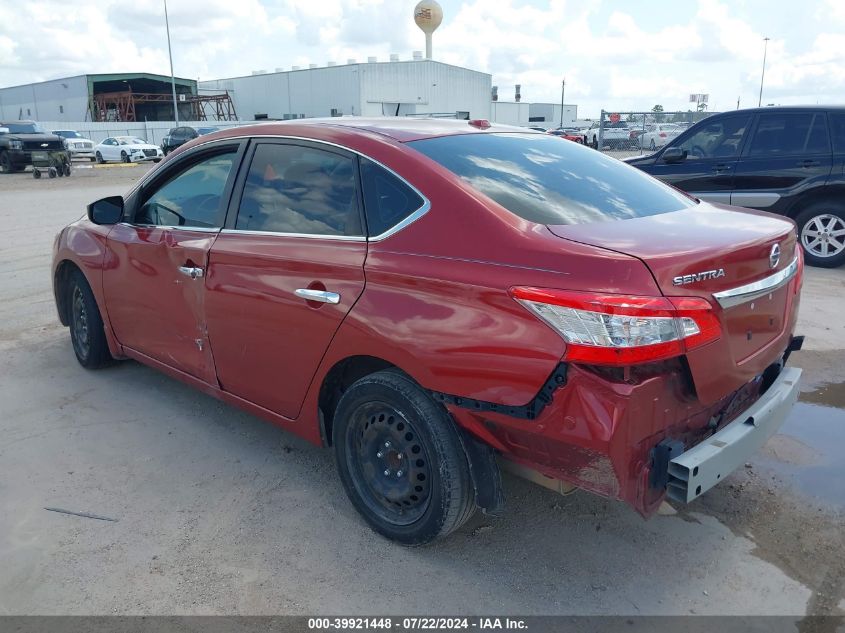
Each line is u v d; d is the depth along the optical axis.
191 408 4.53
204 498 3.49
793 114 8.30
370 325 2.87
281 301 3.25
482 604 2.75
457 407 2.67
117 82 61.69
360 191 3.09
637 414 2.36
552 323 2.39
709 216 3.20
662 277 2.35
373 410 3.04
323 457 3.90
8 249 10.26
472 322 2.58
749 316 2.75
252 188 3.58
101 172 30.03
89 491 3.55
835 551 3.06
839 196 8.16
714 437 2.65
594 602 2.76
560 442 2.45
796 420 4.32
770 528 3.23
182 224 3.96
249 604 2.75
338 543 3.13
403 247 2.86
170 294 3.96
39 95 66.94
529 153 3.45
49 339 5.89
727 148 8.77
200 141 4.00
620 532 3.21
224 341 3.64
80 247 4.77
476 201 2.76
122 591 2.82
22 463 3.83
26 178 25.98
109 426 4.28
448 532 2.91
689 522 3.28
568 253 2.45
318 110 56.81
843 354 5.39
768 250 2.79
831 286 7.43
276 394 3.46
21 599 2.78
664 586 2.85
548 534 3.19
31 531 3.21
